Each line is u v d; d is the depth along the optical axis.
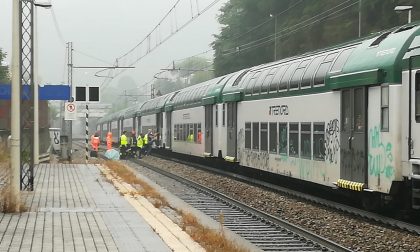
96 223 12.42
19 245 10.02
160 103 47.84
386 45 14.38
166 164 37.03
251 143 24.36
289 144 20.16
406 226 13.12
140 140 45.22
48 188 19.73
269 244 11.94
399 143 13.52
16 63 14.07
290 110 20.08
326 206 17.27
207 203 18.56
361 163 15.01
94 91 32.06
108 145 45.78
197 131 35.00
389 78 13.74
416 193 13.03
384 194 14.34
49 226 11.98
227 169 31.20
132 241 10.47
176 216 14.17
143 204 15.69
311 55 19.67
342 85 15.96
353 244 12.12
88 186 20.50
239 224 14.48
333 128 16.72
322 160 17.45
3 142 36.84
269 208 17.73
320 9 54.84
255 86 23.95
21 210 14.00
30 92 19.09
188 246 10.07
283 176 22.61
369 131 14.69
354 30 49.94
